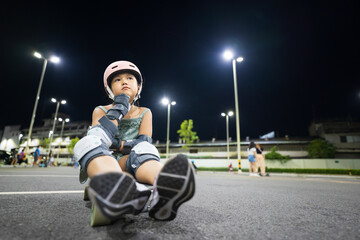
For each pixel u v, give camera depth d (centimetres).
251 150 879
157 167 99
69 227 92
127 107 121
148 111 146
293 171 1648
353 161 2350
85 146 93
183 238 84
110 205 62
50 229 88
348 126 3253
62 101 2442
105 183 60
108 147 104
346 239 91
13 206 136
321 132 3412
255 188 330
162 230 93
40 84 1482
